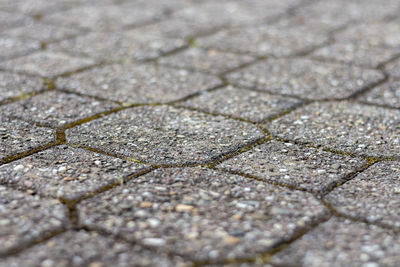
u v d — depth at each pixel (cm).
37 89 101
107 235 72
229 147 86
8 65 110
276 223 73
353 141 87
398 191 78
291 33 128
